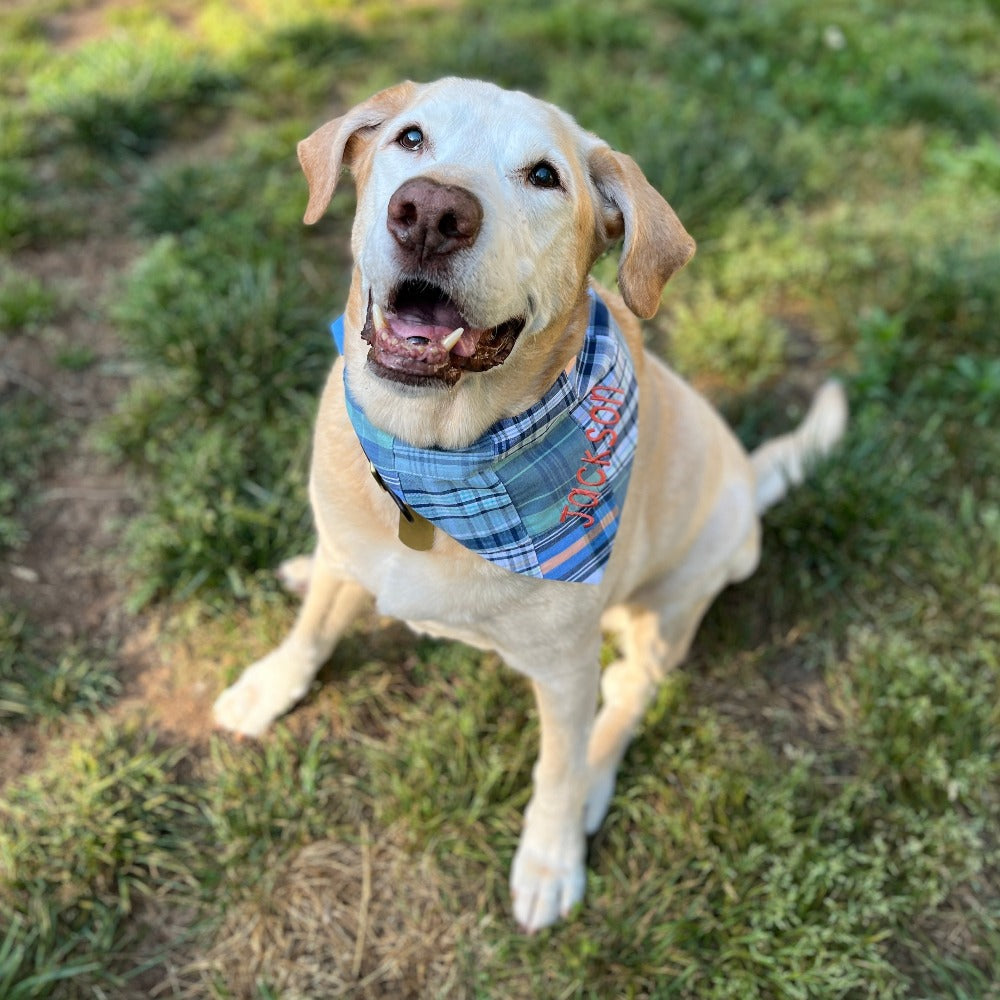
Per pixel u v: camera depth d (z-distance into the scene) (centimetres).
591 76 170
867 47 191
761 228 143
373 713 95
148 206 137
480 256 52
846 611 106
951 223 150
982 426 123
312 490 73
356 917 82
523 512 64
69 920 78
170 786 86
